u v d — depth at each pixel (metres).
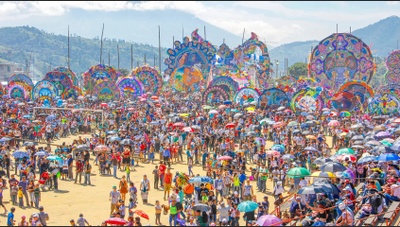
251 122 63.69
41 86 95.12
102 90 98.94
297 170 33.97
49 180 42.03
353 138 51.47
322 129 70.44
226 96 92.69
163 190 41.56
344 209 28.23
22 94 96.00
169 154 49.38
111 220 26.73
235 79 98.81
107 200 38.91
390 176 36.06
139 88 102.25
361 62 99.38
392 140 48.41
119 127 62.78
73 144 50.81
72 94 97.62
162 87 108.56
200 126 61.94
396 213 31.66
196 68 109.25
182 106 85.81
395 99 80.12
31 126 59.22
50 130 60.25
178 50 116.06
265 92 85.44
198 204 29.92
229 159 40.91
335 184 33.06
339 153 42.75
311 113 77.56
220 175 38.12
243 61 113.25
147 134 54.94
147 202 37.84
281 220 26.88
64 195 40.16
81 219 28.69
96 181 44.59
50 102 87.19
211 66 111.25
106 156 47.00
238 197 33.41
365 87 84.94
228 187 37.75
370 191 31.36
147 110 75.75
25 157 43.03
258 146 51.75
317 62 100.81
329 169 34.47
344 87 85.56
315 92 84.00
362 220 29.91
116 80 102.56
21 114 70.50
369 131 60.25
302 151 46.16
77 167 43.75
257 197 39.59
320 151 49.53
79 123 67.69
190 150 49.31
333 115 72.25
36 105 80.88
